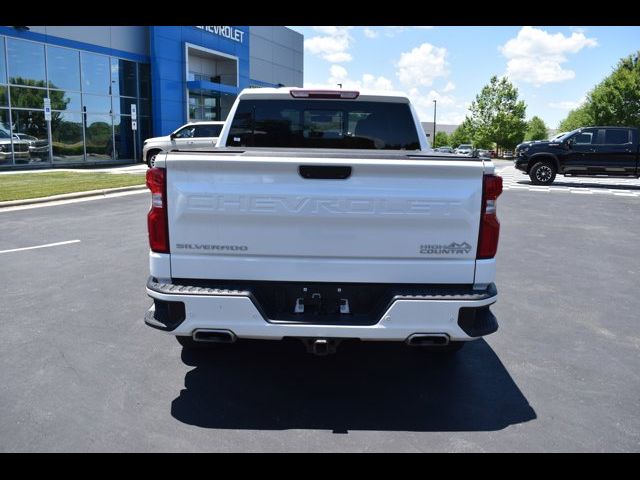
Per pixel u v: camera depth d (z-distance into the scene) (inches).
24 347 169.8
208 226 126.2
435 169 122.9
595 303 228.7
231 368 158.9
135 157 1078.4
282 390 145.7
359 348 176.4
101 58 989.2
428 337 126.0
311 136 200.1
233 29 1290.6
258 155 123.5
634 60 1945.1
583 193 670.5
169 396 140.8
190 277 128.6
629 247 348.8
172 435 122.3
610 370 161.5
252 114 198.1
